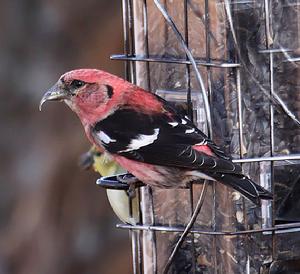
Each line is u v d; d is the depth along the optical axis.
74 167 17.11
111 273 17.03
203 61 10.93
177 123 10.48
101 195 17.09
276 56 10.91
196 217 10.59
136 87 10.92
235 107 10.80
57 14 17.77
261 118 10.91
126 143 10.59
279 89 10.95
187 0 11.03
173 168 10.47
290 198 11.06
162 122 10.55
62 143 17.27
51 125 17.50
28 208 17.19
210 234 10.84
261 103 10.90
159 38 11.35
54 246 16.95
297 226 10.92
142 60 11.23
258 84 10.88
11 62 18.22
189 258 11.25
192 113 11.02
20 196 17.34
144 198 11.49
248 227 10.86
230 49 10.76
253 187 10.01
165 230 11.20
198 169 10.17
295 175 11.04
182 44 10.22
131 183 11.06
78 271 17.02
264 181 10.91
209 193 10.95
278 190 11.03
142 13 11.47
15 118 17.88
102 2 17.53
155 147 10.43
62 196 17.08
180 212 11.27
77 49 17.70
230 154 10.84
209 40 10.83
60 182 17.11
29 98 18.02
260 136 10.91
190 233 11.01
